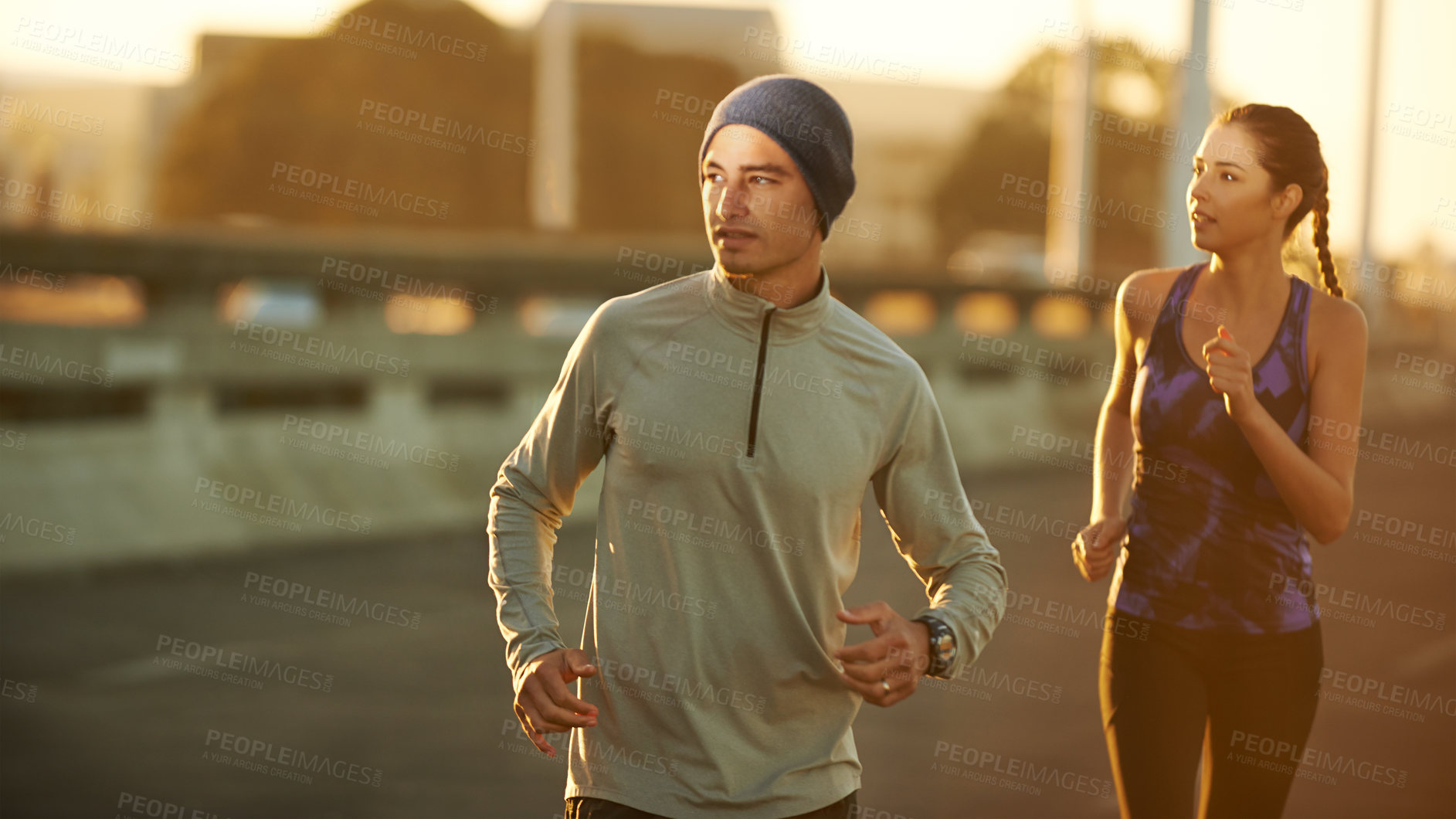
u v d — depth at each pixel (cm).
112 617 918
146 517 1148
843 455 262
